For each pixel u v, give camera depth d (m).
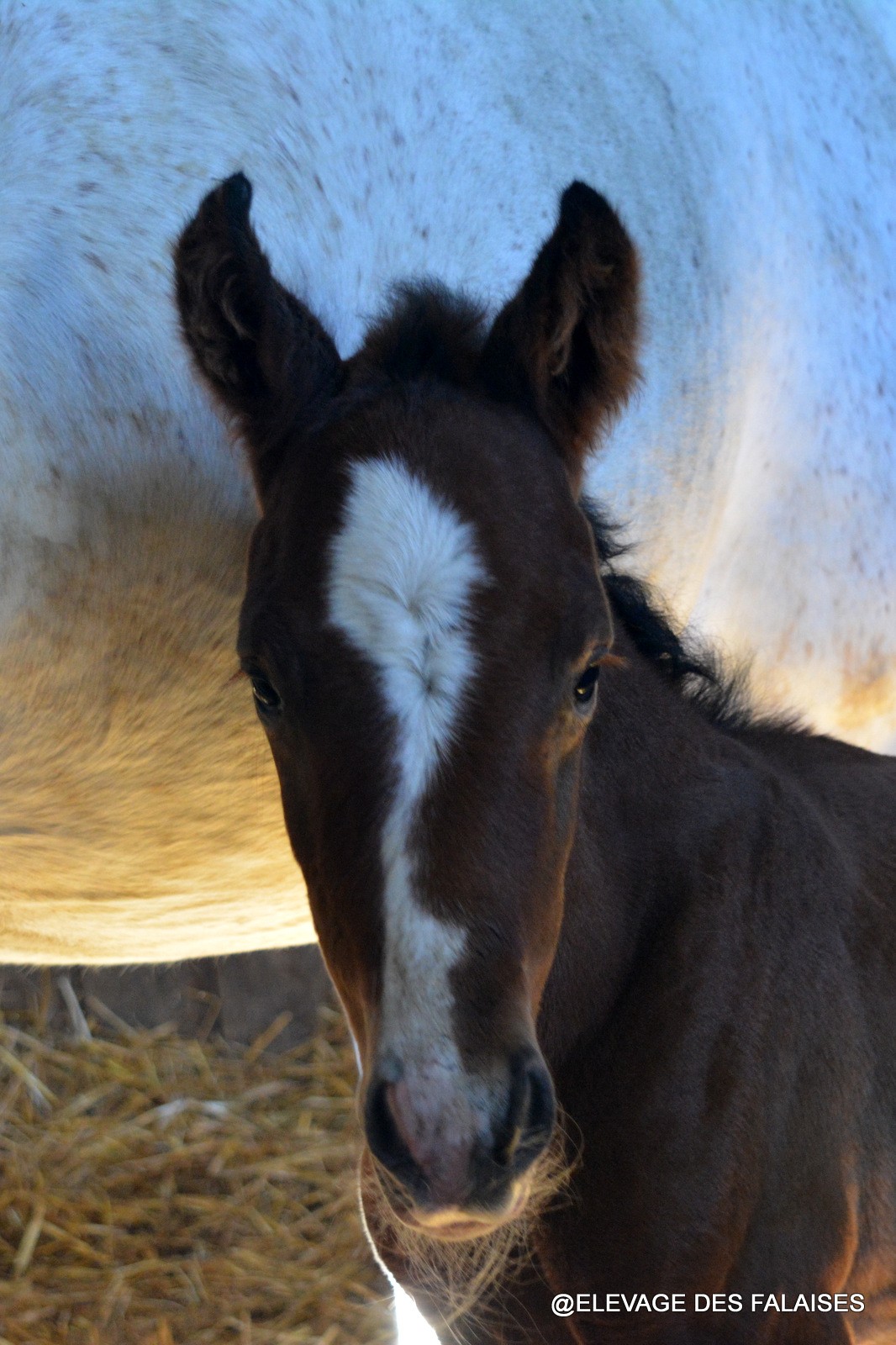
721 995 2.75
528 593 2.17
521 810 2.13
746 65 3.76
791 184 3.83
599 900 2.74
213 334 2.47
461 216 2.93
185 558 2.73
